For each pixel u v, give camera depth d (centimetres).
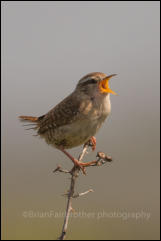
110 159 760
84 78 862
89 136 870
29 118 963
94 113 848
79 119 848
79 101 849
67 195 746
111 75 848
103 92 848
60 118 858
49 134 890
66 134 862
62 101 886
